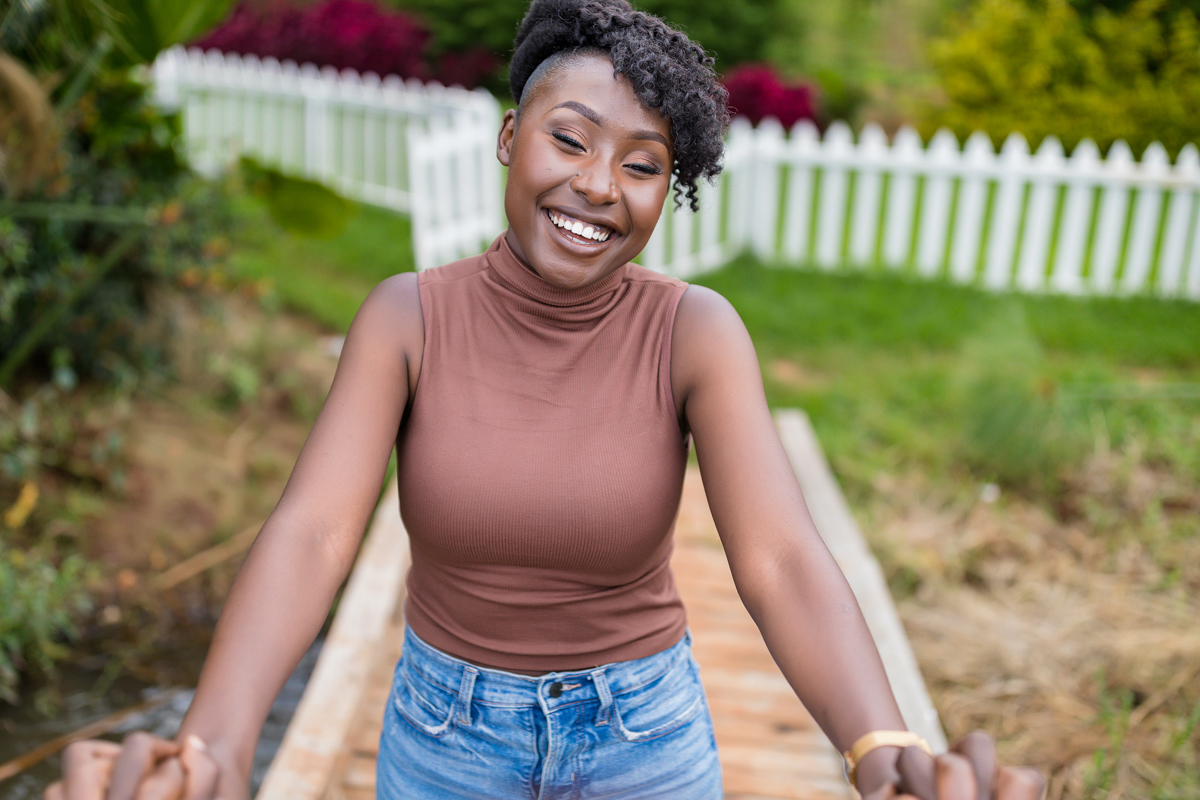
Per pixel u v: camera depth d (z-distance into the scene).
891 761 0.94
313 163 9.32
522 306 1.27
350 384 1.26
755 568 1.17
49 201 4.43
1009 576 4.21
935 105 11.90
